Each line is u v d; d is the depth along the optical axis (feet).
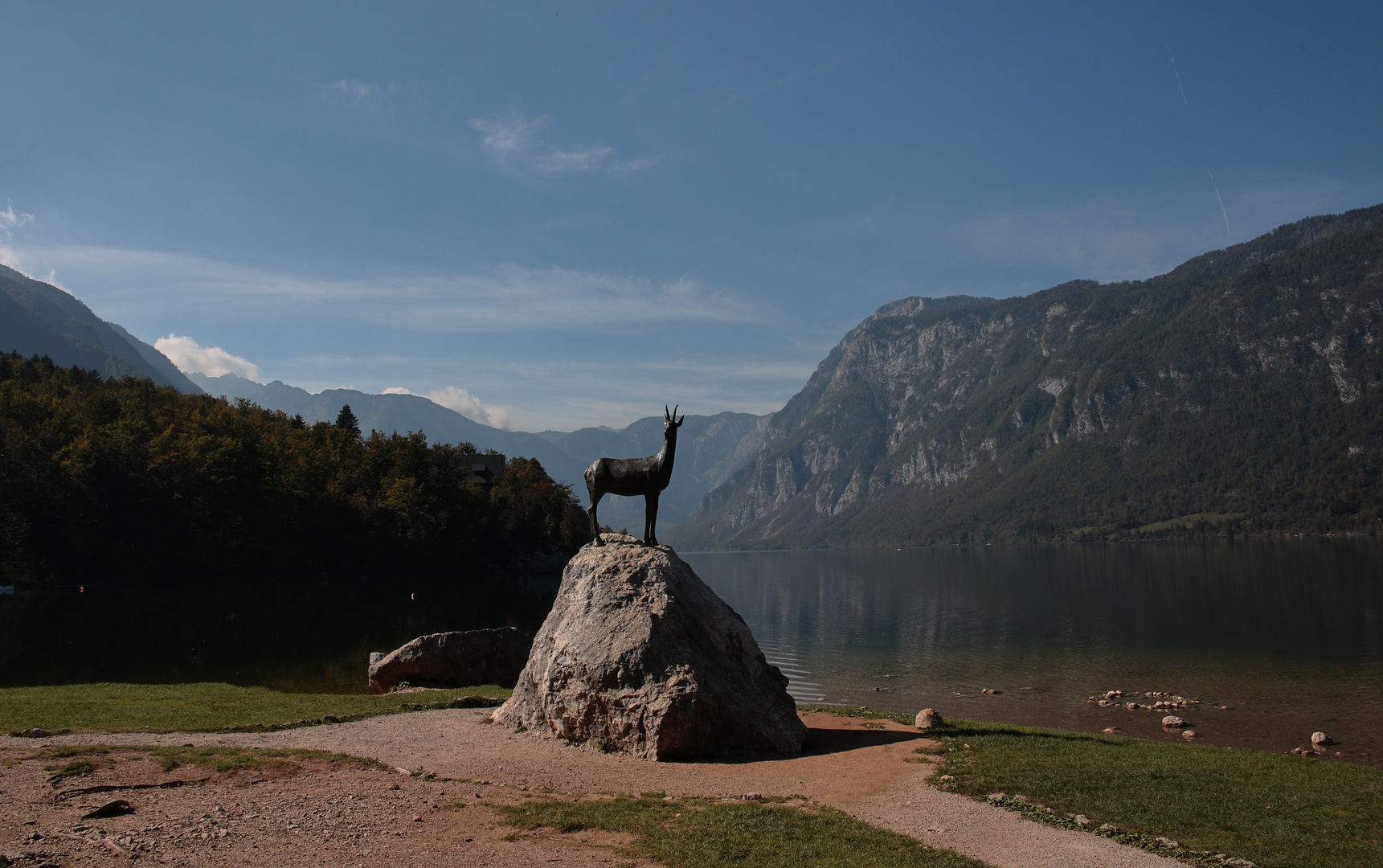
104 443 319.88
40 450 303.48
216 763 53.93
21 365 471.21
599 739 63.82
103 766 52.13
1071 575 497.87
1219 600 298.56
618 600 68.18
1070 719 123.65
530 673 72.28
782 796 52.60
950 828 46.83
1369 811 52.42
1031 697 141.79
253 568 351.05
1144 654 186.09
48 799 44.83
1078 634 225.15
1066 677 161.27
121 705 78.79
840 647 211.82
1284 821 50.14
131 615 226.38
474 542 446.60
